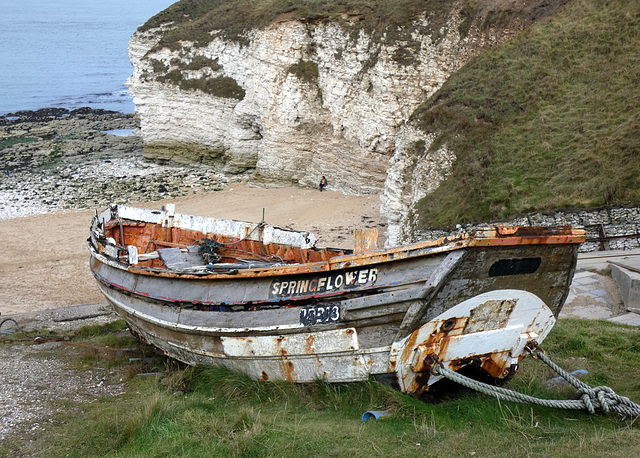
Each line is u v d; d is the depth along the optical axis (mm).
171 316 12531
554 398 9531
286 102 46031
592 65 31609
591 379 10352
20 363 14336
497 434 8352
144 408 10023
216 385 11266
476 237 8406
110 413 10359
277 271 10594
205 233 17047
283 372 10773
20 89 111625
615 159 24969
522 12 36906
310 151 46594
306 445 8398
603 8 34875
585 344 12320
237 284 11406
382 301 9203
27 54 169750
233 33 53781
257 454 8328
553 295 9758
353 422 9164
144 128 57625
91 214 41969
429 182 30078
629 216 22359
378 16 41844
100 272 15977
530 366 11094
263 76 47281
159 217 17984
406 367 9414
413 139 32812
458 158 29469
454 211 26188
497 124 30125
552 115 29391
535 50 33750
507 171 26906
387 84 39312
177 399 10984
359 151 42500
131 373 13062
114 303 15031
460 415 9109
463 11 38188
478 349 9594
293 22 45750
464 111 31719
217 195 46031
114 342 16172
